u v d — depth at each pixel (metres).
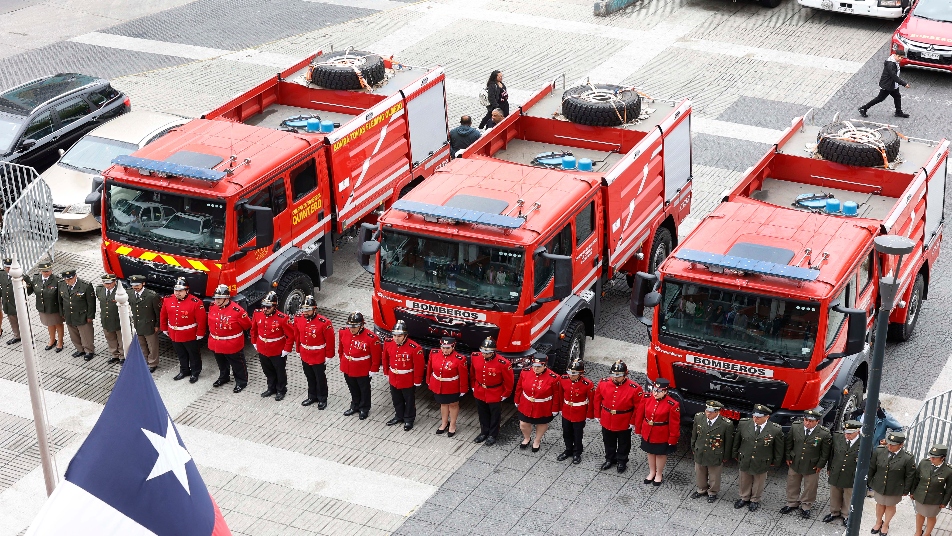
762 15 31.05
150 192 16.64
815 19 30.70
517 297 15.16
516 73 27.27
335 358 17.62
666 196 19.05
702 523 13.90
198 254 16.53
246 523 13.88
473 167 17.05
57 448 15.40
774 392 14.16
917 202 16.72
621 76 27.03
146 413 9.59
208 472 14.85
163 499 9.56
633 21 30.64
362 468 14.98
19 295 12.04
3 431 15.73
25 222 19.48
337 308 18.75
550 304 15.84
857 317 13.77
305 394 16.70
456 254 15.30
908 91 26.39
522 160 18.47
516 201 15.82
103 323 17.06
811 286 13.86
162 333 18.48
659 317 14.59
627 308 18.94
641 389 14.42
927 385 16.48
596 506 14.21
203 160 16.78
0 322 18.31
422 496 14.41
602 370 17.09
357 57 20.70
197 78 27.33
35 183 19.58
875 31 29.86
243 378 16.72
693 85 26.56
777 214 15.78
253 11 31.97
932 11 27.47
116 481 9.43
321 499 14.34
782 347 14.02
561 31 29.97
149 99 26.02
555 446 15.52
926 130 24.16
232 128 18.11
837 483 13.62
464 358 15.38
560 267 15.02
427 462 15.12
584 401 14.73
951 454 14.13
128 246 16.94
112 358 17.41
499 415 15.43
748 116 25.02
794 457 13.70
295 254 17.64
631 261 18.70
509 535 13.66
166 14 31.81
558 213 15.64
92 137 22.05
